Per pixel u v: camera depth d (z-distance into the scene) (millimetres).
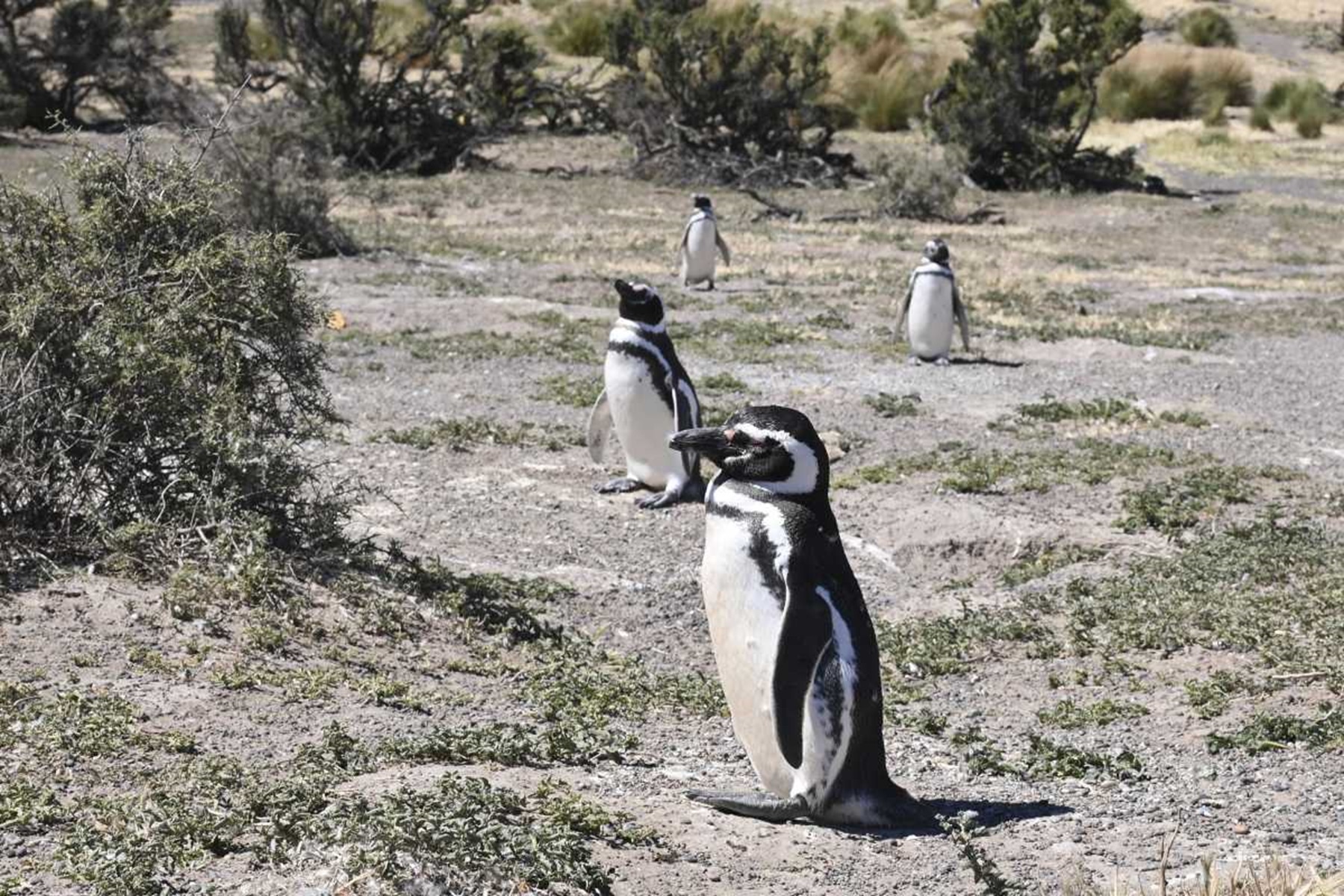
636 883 5703
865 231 34531
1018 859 6305
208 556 9180
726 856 6078
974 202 40375
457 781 6336
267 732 7285
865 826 6617
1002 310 24859
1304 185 44125
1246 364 21000
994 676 9836
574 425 16094
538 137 47188
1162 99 56812
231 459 9414
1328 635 10039
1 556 8766
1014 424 16953
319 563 9711
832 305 24781
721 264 29047
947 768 7945
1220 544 12422
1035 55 45344
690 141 44125
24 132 40406
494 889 5441
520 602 10555
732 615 6617
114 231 9898
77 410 9383
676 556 12086
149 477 9602
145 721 7199
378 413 16234
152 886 5402
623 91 44844
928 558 12367
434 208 35312
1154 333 22859
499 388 17875
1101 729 8719
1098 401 17812
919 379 19453
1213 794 7512
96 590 8625
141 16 43719
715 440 6637
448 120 43219
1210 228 36531
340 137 41094
